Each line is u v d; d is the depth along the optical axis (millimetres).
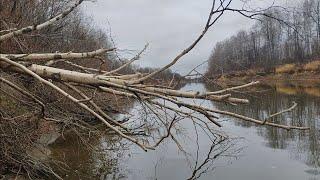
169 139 13297
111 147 10672
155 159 11117
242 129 16969
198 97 5453
